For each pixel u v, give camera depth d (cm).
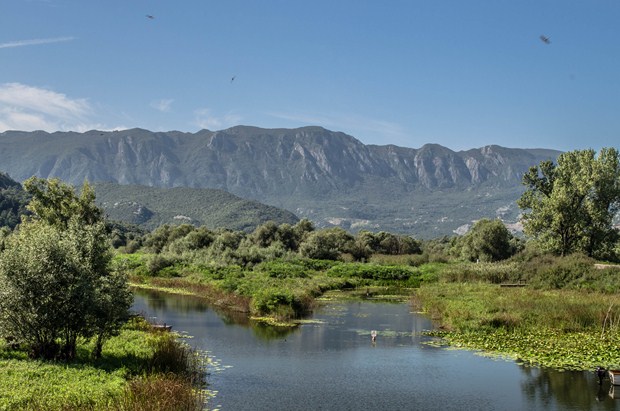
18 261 2366
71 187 5128
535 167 8388
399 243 14038
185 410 2019
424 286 6700
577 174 7775
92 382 2134
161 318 4556
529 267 7050
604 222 7650
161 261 8419
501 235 9619
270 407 2289
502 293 5422
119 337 3055
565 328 3753
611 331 3641
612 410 2316
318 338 3766
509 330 3825
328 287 7244
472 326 3919
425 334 3906
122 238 15712
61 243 2497
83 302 2384
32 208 4981
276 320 4462
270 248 10225
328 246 11000
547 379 2736
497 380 2727
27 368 2225
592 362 2991
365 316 4812
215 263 8206
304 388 2569
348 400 2408
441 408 2328
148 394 1973
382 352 3338
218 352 3297
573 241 7831
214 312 4944
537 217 8062
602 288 5500
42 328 2408
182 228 12175
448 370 2914
